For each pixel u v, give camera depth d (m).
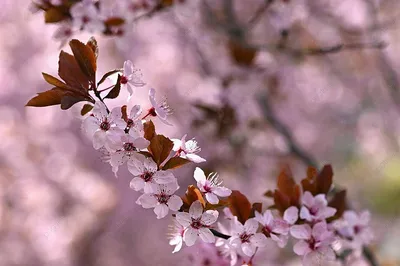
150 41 9.04
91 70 2.81
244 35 6.90
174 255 9.48
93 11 4.05
